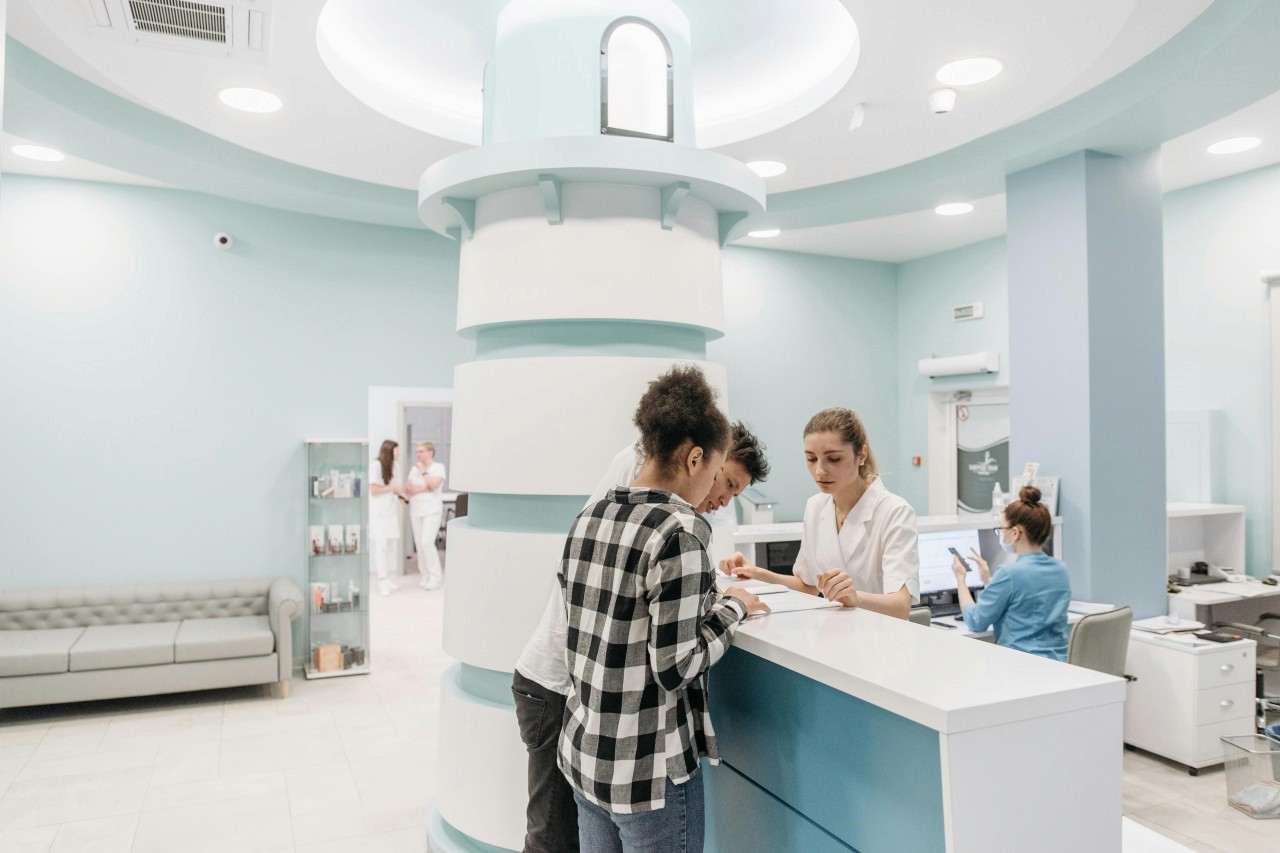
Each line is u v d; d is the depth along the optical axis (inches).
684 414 63.6
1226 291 213.0
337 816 137.5
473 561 105.2
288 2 111.0
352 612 224.8
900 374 316.5
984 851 48.7
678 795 60.4
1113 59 134.7
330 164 177.9
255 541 222.8
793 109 152.9
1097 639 132.3
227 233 220.7
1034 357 172.1
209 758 161.9
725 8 128.7
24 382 202.8
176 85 137.1
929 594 173.2
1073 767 51.9
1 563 200.7
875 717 54.8
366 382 235.0
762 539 158.6
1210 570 203.0
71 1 108.1
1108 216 164.6
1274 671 185.2
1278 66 125.7
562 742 64.3
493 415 103.7
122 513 210.5
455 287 246.4
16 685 177.2
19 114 146.5
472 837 105.2
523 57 111.8
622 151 96.9
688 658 57.7
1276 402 202.8
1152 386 169.9
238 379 221.6
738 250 289.1
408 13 130.4
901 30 118.4
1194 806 141.0
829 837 59.6
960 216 250.4
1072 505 164.9
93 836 129.6
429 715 187.9
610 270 101.9
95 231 209.0
